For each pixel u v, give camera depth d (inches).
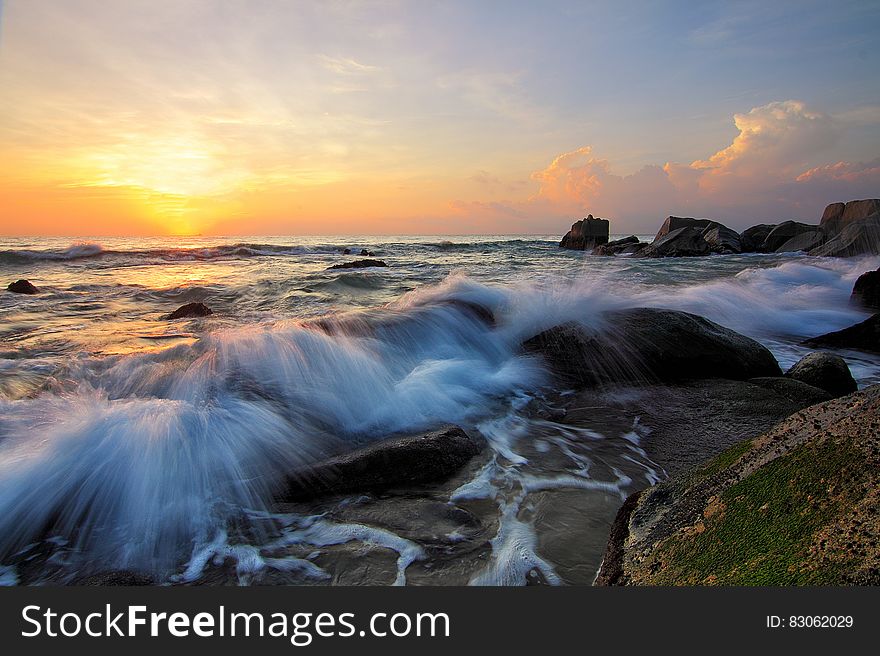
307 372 197.3
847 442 78.5
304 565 105.2
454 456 145.2
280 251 1294.3
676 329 229.6
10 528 114.5
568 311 276.4
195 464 137.2
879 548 61.6
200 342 230.7
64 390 186.2
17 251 902.4
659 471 145.9
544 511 124.1
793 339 325.7
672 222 1408.7
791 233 1261.1
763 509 78.3
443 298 302.0
